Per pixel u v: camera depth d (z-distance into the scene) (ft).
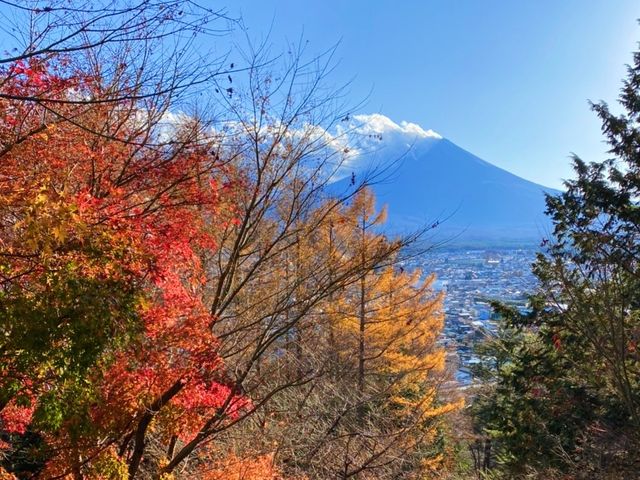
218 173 17.44
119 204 14.07
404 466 32.09
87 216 11.89
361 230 25.96
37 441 20.40
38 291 11.94
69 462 15.51
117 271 12.01
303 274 23.06
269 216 22.74
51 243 11.10
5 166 12.82
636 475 29.60
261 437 25.21
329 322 26.14
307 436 26.63
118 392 15.71
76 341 11.09
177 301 16.01
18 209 11.76
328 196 21.53
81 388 12.65
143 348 15.17
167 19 11.30
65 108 14.19
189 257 16.15
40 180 12.01
